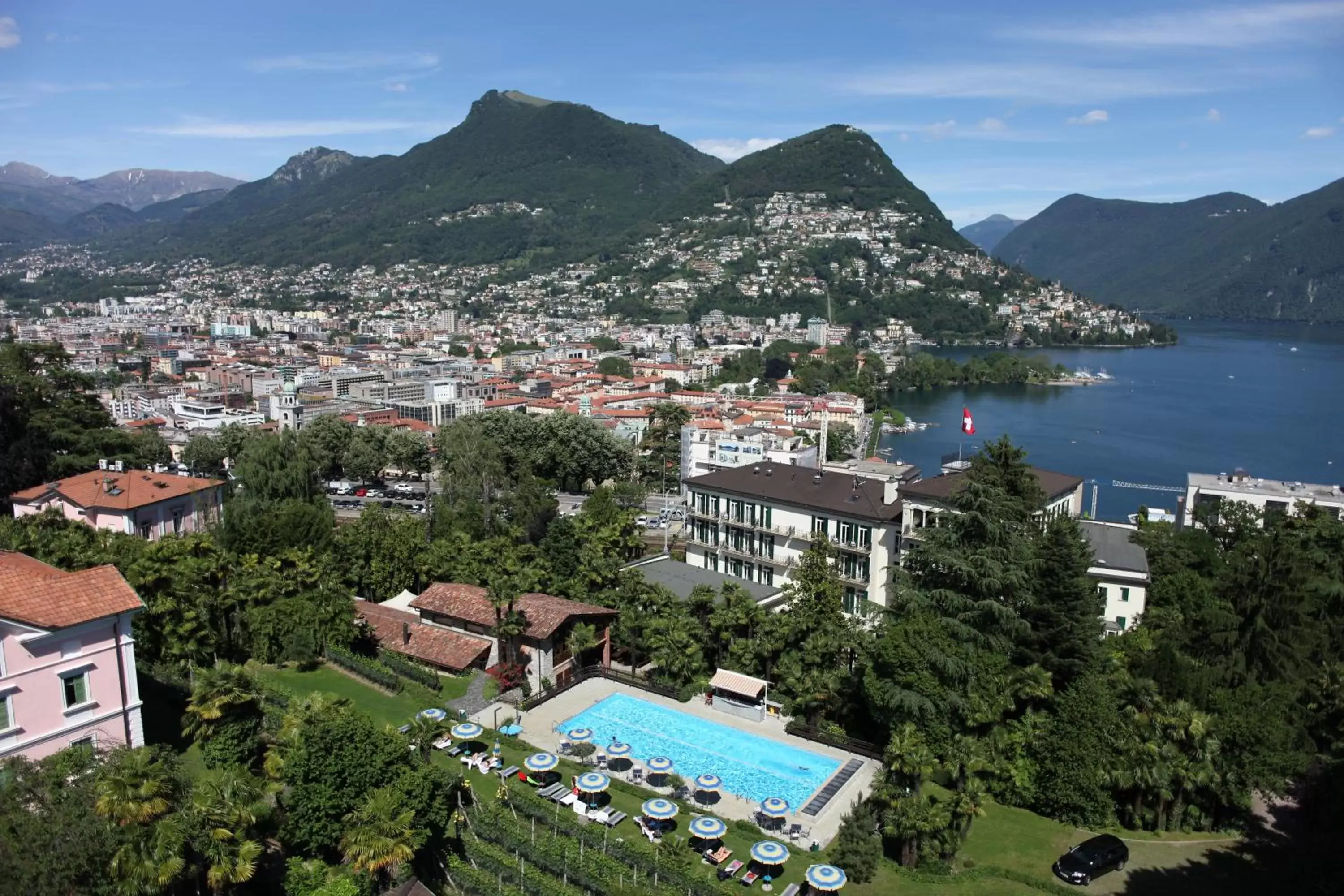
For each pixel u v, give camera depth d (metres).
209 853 48.94
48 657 58.28
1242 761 69.62
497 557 116.50
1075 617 78.38
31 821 45.31
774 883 59.62
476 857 60.41
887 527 108.69
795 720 83.94
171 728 72.38
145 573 83.44
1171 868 64.69
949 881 61.88
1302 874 63.91
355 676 90.19
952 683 74.06
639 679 94.38
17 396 140.00
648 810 64.50
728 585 97.75
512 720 82.81
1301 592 87.50
